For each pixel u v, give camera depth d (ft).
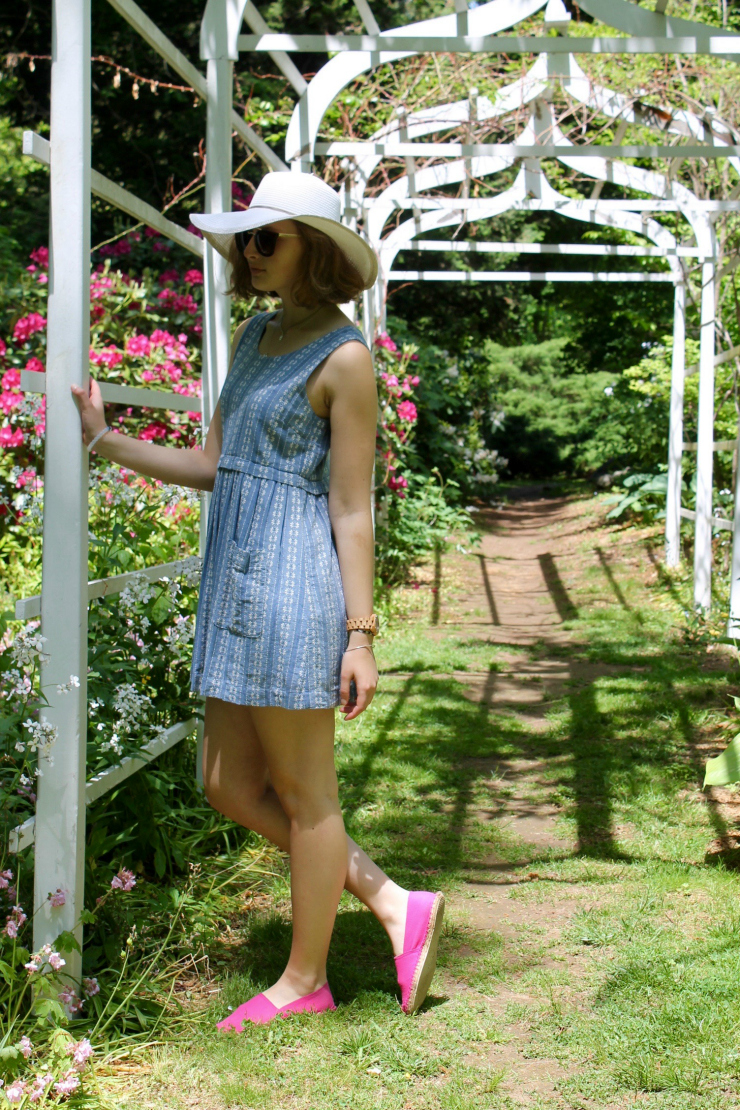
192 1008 7.33
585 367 67.00
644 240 37.99
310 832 6.98
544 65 18.02
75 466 6.94
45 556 6.90
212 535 7.01
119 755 8.21
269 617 6.64
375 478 26.78
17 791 7.38
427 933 7.17
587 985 7.57
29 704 6.90
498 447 88.89
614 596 26.99
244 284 7.43
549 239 50.31
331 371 6.75
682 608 23.91
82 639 6.95
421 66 19.08
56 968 6.48
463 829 11.16
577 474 86.53
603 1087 6.22
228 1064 6.49
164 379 19.57
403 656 20.31
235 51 10.86
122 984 7.36
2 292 23.29
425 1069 6.48
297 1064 6.53
